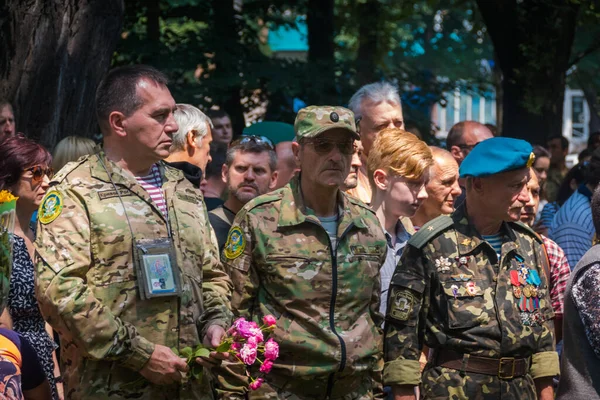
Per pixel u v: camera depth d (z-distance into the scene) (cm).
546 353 504
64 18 761
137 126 432
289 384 464
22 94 748
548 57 1379
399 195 573
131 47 1263
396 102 677
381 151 577
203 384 443
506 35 1397
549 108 1402
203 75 1307
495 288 494
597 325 442
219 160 706
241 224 476
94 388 418
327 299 468
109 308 416
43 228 418
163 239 431
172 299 428
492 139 500
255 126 798
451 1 2077
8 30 751
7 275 354
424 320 497
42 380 376
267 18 1443
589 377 450
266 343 432
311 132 470
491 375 486
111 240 418
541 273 512
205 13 1338
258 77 1282
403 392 488
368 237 486
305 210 477
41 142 752
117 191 428
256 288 474
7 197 353
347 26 1817
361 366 471
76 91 770
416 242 496
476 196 499
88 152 671
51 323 412
